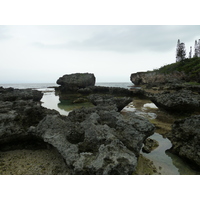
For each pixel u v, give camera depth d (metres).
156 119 13.15
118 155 5.15
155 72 68.31
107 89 31.38
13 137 7.34
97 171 4.66
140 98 27.25
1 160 6.51
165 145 8.46
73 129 6.66
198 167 6.18
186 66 53.47
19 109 8.73
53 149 7.18
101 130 6.51
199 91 24.92
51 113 9.24
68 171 5.70
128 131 6.78
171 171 6.15
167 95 14.72
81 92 31.77
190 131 7.02
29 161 6.43
